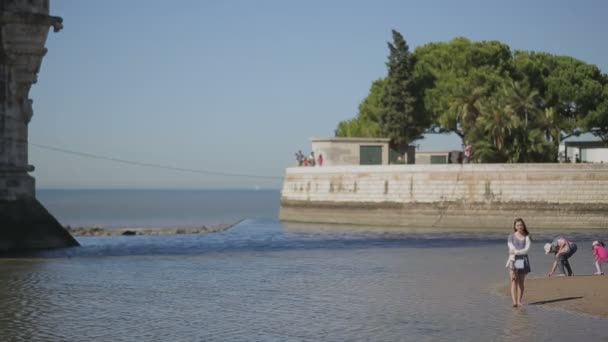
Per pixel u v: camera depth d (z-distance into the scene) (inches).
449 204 3142.2
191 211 7249.0
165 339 823.1
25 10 1868.8
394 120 4188.0
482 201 3083.2
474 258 1729.8
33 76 1921.8
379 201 3324.3
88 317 942.4
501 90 3794.3
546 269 1459.2
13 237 1889.8
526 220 3006.9
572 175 2962.6
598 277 1250.6
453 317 938.1
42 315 953.5
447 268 1501.0
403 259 1706.4
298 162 3907.5
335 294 1133.7
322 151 3745.1
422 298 1089.4
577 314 944.9
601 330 852.0
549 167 2989.7
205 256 1781.5
